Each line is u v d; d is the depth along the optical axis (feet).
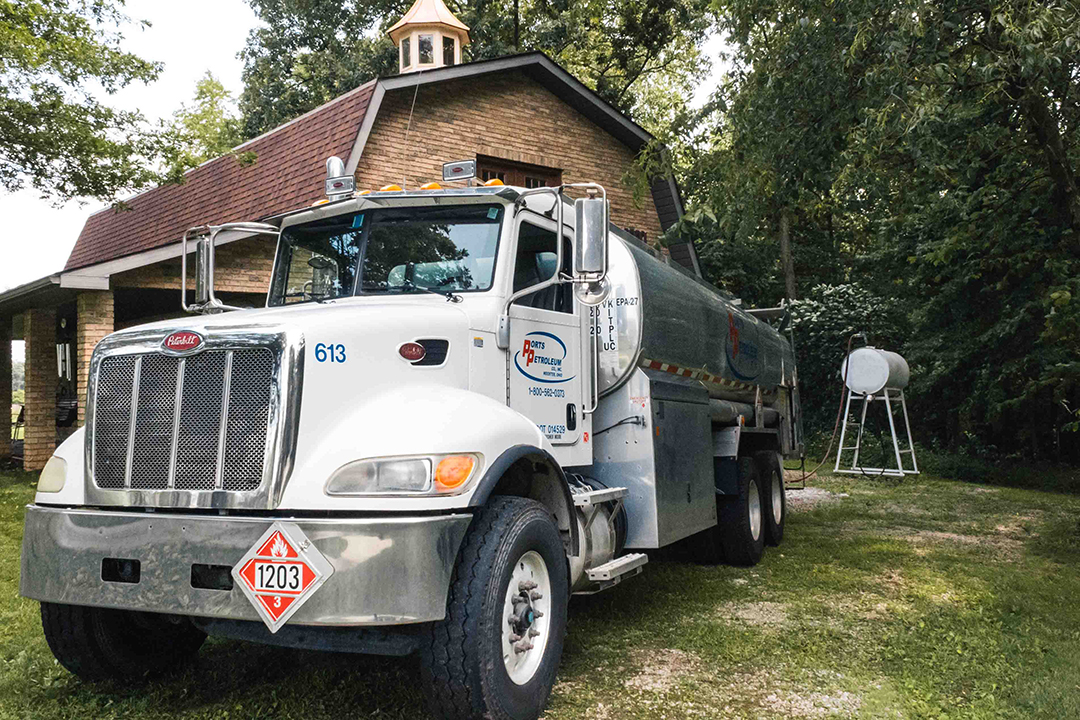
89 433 12.89
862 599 21.40
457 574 12.17
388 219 16.52
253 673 15.19
